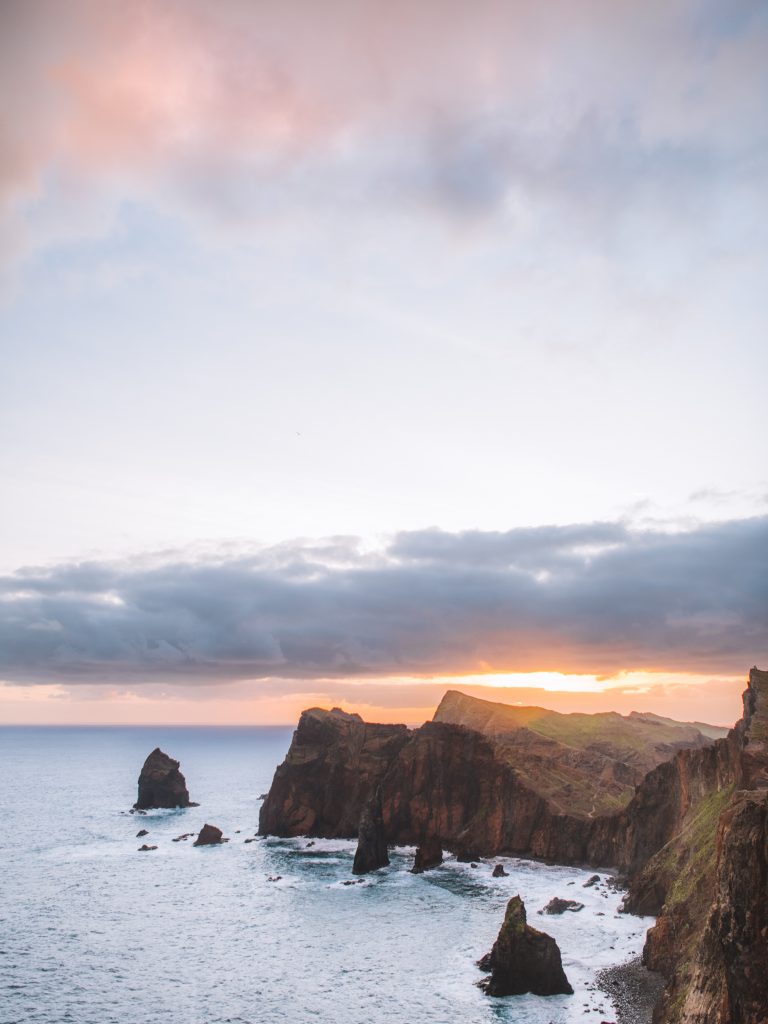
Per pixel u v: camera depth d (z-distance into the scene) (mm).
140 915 127562
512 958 90438
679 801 145625
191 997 90688
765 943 53594
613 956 101500
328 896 140500
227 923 122375
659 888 122750
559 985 89312
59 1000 90250
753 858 55875
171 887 148500
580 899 136375
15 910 131125
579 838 172750
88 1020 84500
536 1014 83250
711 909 64562
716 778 129875
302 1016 84312
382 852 168125
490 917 124625
